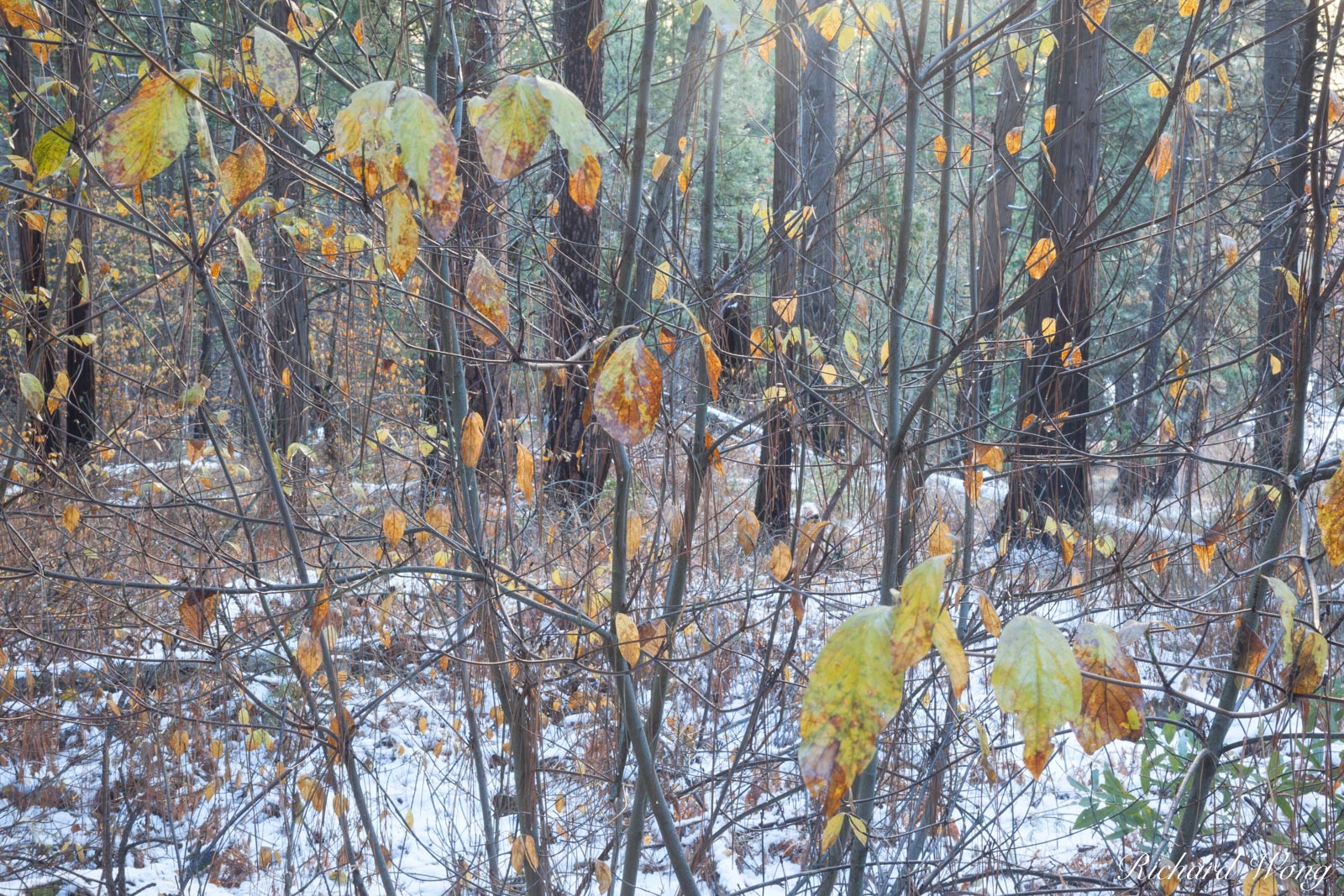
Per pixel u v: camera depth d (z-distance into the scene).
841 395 2.66
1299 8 2.71
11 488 3.02
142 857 3.28
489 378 2.32
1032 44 2.17
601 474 2.71
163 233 1.46
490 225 2.42
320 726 2.24
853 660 0.72
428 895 3.05
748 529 2.20
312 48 1.89
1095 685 0.90
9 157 2.41
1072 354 2.63
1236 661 1.59
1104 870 2.77
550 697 3.05
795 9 2.17
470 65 2.31
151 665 3.37
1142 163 1.51
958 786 2.60
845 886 2.55
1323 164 1.37
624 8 1.96
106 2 2.01
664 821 1.70
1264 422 2.74
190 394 2.10
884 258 2.32
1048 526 2.80
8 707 3.28
